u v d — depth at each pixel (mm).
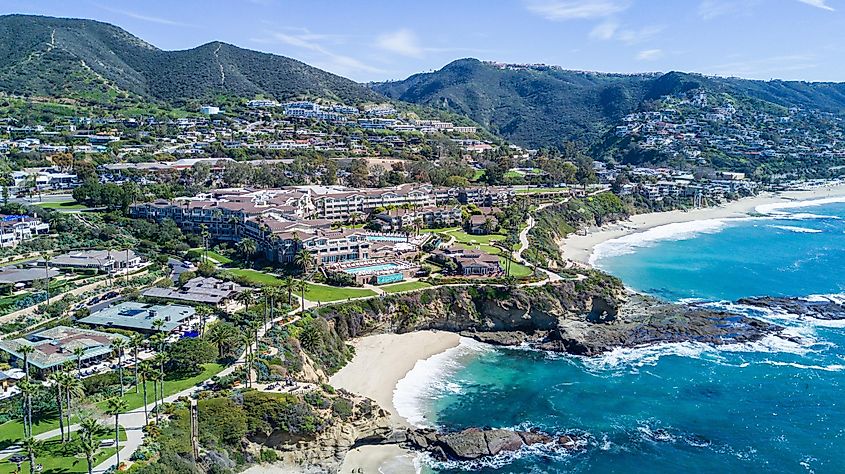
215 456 104625
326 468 114000
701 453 121625
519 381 150375
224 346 135875
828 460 119375
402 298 176125
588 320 185250
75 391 113625
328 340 154625
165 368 129625
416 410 134500
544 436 125875
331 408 120812
